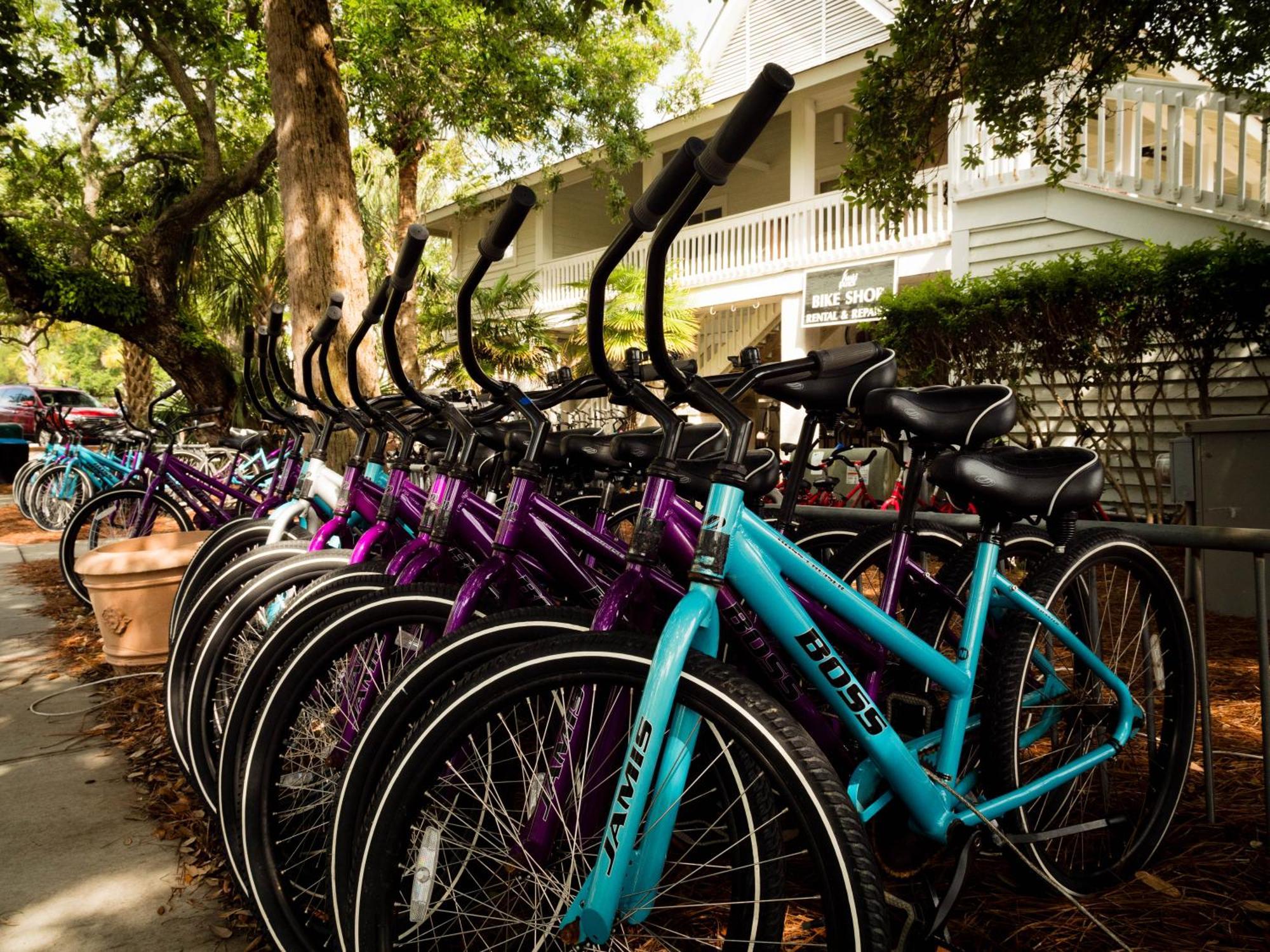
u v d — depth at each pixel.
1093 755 1.88
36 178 13.18
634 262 13.40
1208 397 5.93
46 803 2.55
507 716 1.55
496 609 1.80
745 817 1.40
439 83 10.14
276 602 2.50
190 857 2.24
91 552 3.70
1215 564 4.04
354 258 4.13
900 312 7.11
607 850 1.28
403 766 1.36
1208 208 6.73
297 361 4.13
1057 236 7.71
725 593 1.57
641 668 1.30
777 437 11.77
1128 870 1.90
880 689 1.84
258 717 1.90
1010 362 6.64
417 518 2.32
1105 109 7.33
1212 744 2.39
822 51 11.36
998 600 1.90
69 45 13.68
